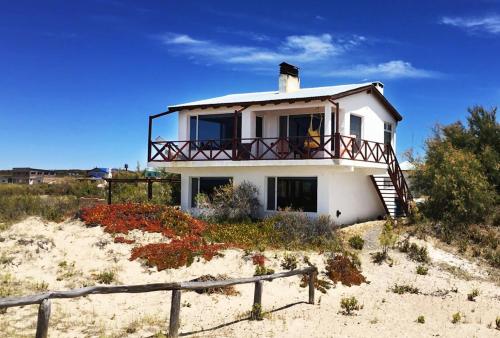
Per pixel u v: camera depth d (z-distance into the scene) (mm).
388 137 26391
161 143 23797
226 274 15148
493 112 25547
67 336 9664
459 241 19703
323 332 10781
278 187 22016
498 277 16922
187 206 24188
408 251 18297
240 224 20188
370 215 24484
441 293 15016
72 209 23703
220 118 23500
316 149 21109
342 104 21656
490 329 11898
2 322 10188
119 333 10023
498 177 23203
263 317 11570
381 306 13555
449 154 22531
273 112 23109
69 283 14023
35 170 76000
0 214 22844
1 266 15289
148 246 16875
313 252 17344
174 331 9617
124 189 31250
